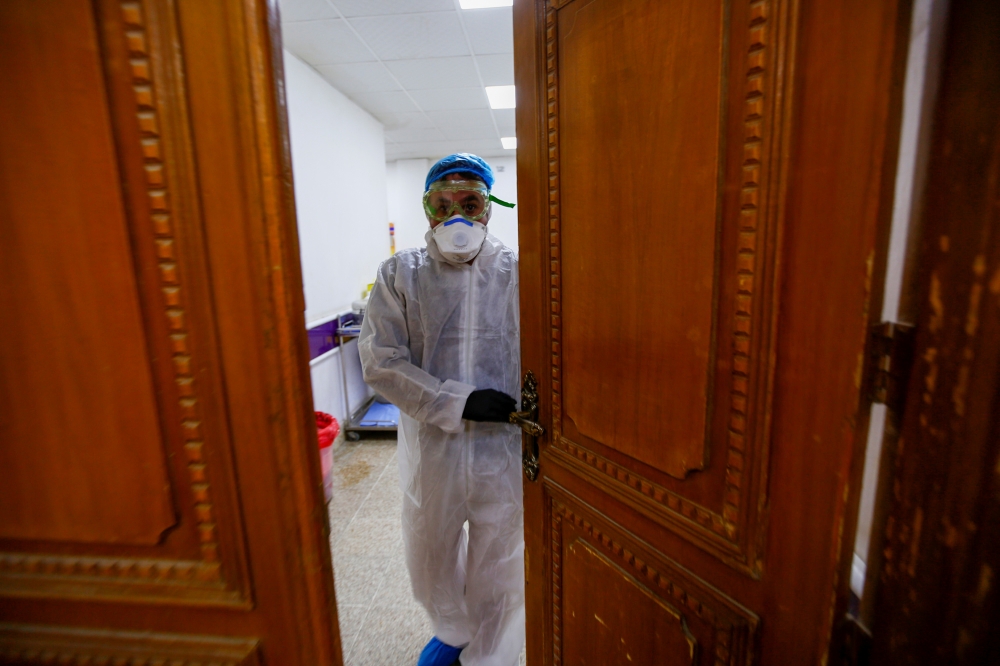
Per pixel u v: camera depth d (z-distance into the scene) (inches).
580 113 29.3
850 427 17.6
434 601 52.9
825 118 17.3
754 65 19.3
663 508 27.3
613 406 29.8
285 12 90.0
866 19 15.6
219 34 17.2
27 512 20.6
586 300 31.1
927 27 16.3
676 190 23.7
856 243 16.7
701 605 25.9
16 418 19.8
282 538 21.3
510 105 145.7
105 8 16.9
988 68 13.6
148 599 21.5
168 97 17.5
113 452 20.0
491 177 54.0
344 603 64.2
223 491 20.7
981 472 14.3
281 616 22.2
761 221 20.0
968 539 14.7
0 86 17.4
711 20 20.8
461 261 50.1
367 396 137.9
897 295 18.1
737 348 21.9
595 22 27.3
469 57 108.8
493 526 51.1
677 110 23.0
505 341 52.4
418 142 192.4
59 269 18.5
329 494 90.3
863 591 19.2
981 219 13.9
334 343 118.3
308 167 109.7
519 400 53.8
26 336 19.1
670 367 25.4
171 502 20.4
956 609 15.2
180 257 18.6
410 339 53.1
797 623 20.9
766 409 21.0
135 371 19.3
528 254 36.2
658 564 28.3
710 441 23.9
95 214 18.1
